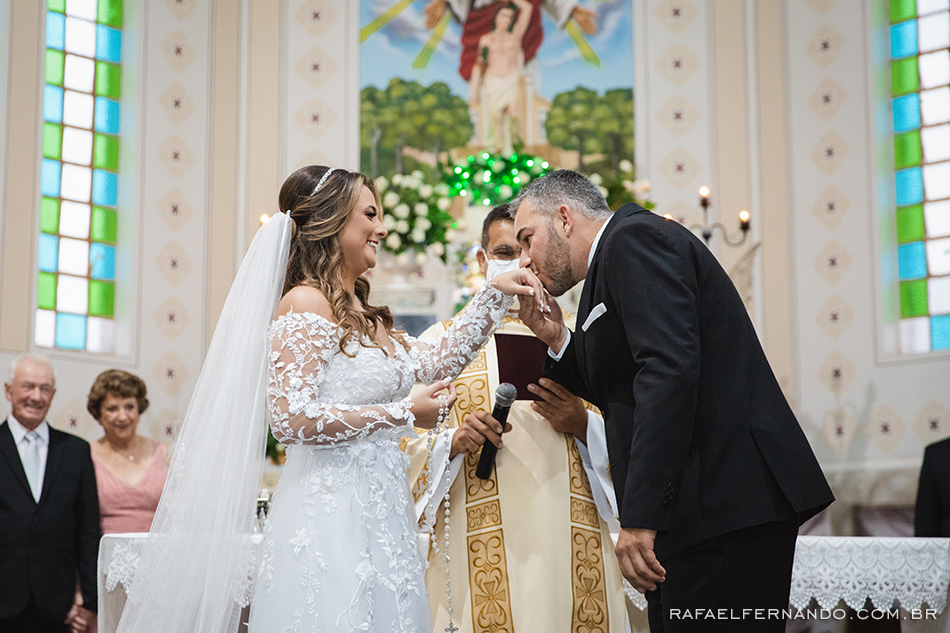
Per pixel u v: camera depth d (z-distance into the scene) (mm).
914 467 6879
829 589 3359
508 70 8125
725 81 7879
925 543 3359
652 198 7832
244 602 2701
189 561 2664
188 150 7801
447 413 2670
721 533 2543
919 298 7215
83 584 4809
